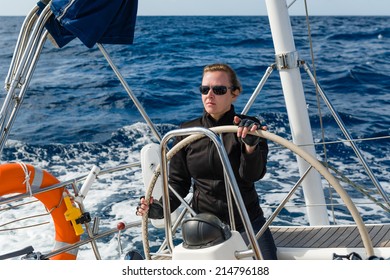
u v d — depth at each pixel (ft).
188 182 9.96
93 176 11.00
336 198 21.03
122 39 12.02
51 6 11.09
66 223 11.30
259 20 115.03
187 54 66.28
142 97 44.42
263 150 8.66
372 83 48.93
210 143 9.16
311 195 12.78
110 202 20.89
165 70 56.08
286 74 12.55
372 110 39.06
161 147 7.91
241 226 9.29
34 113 41.42
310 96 44.47
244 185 9.20
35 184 11.35
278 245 10.55
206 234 7.20
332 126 35.24
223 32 86.99
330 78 50.57
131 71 55.88
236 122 7.96
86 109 42.47
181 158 9.70
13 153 31.99
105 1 11.26
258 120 9.21
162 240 17.19
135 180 23.71
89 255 16.19
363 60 59.31
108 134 35.32
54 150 32.24
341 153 27.94
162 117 39.63
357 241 10.37
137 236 17.52
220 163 9.11
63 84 50.80
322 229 11.28
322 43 73.61
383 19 111.34
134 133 35.78
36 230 18.45
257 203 9.47
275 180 23.08
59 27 11.66
